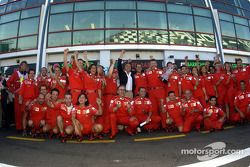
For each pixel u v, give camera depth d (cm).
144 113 773
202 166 444
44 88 755
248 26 2034
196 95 872
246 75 907
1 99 946
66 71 821
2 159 509
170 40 1659
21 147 606
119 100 730
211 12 1830
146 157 502
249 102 814
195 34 1728
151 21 1669
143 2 1692
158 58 1638
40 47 1647
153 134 733
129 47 1588
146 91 873
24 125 775
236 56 1894
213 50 1741
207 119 749
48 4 1717
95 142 646
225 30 1866
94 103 745
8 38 1800
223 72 916
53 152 555
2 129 895
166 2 1728
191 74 902
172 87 866
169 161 473
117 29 1627
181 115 756
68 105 682
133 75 878
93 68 764
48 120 730
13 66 1767
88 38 1623
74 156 521
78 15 1666
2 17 1881
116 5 1670
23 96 813
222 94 907
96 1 1680
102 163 473
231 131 714
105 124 747
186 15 1745
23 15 1786
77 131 662
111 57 1608
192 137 664
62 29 1659
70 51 1611
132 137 698
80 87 750
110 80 812
